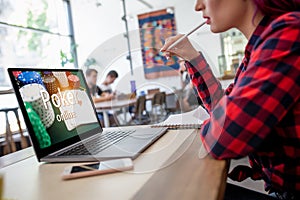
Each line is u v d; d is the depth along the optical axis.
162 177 0.51
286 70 0.54
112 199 0.44
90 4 6.37
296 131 0.59
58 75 0.87
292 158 0.61
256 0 0.65
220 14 0.70
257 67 0.57
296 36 0.56
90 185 0.50
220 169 0.53
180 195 0.43
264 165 0.68
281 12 0.65
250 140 0.56
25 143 1.58
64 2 6.23
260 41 0.61
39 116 0.74
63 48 5.80
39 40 5.35
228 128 0.57
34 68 0.79
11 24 4.72
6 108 1.96
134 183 0.49
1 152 1.93
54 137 0.76
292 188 0.63
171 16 5.85
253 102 0.55
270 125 0.55
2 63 4.49
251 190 0.88
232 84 0.87
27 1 5.05
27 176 0.59
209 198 0.42
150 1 5.91
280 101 0.54
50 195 0.48
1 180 0.40
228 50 4.95
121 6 6.21
